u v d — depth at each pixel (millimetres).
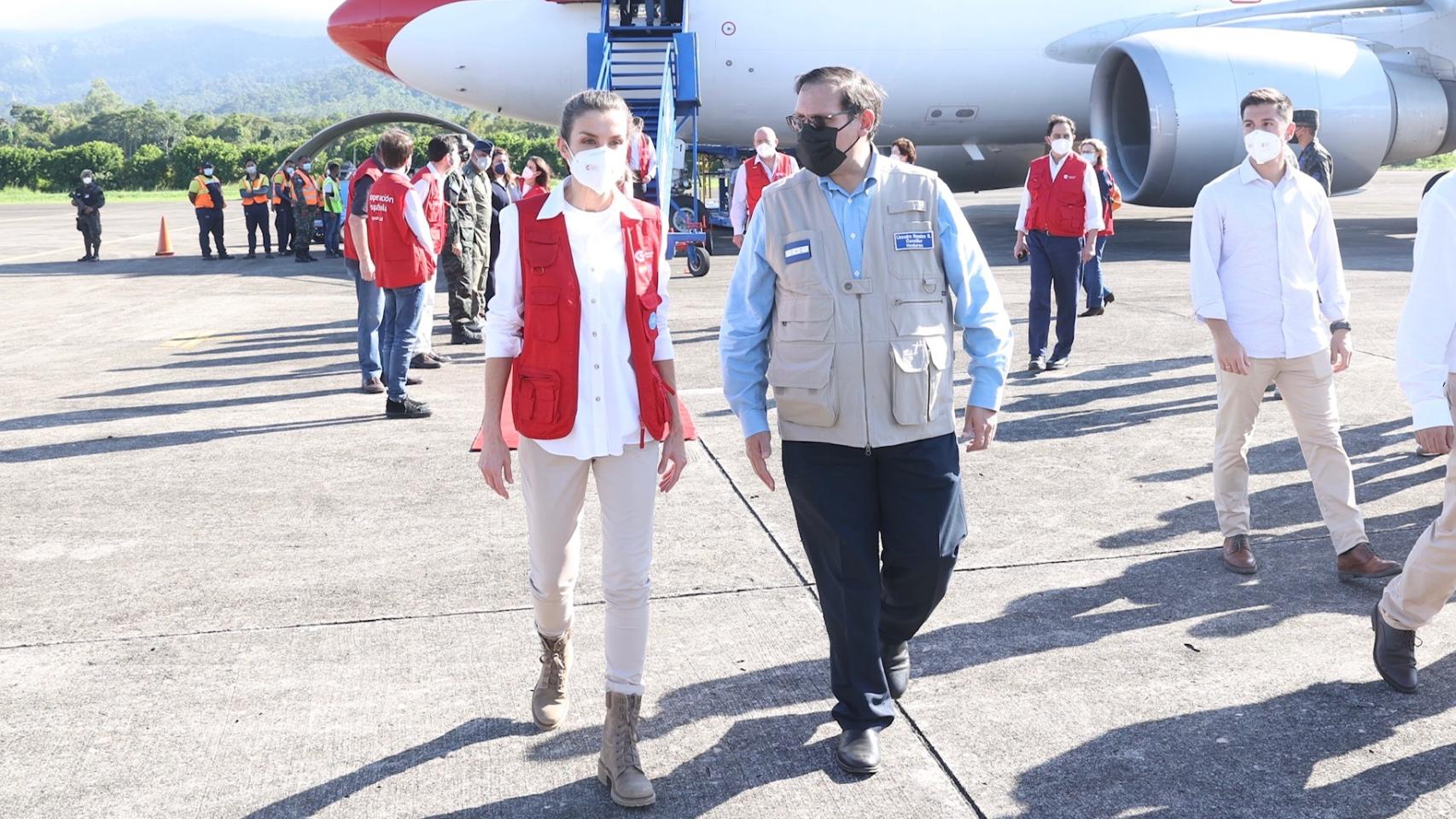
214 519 4832
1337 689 3172
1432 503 4820
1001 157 20484
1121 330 9539
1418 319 2861
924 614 2977
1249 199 3809
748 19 15883
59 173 64875
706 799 2670
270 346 9578
